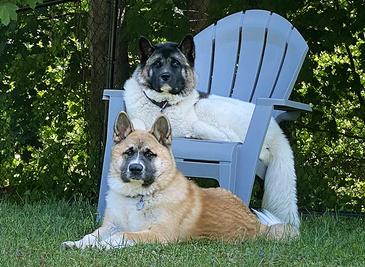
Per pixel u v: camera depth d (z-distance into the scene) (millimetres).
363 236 6910
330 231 7250
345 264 5715
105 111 9367
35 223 6969
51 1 9758
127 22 9781
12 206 8250
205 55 8844
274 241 6301
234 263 5367
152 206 6105
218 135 7707
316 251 6000
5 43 10195
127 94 7848
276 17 8727
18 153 10562
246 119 7793
